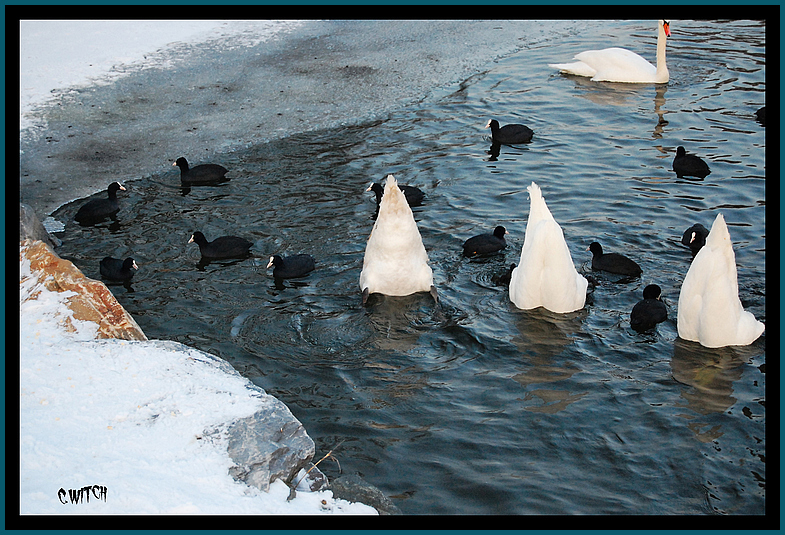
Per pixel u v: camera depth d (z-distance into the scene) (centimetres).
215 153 1769
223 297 1224
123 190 1603
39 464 662
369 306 1198
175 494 637
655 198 1509
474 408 955
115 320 941
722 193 1514
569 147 1773
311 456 745
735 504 792
